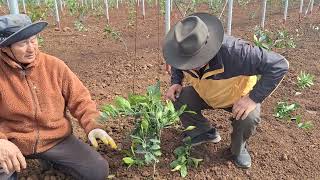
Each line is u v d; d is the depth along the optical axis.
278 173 1.60
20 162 1.31
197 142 1.72
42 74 1.38
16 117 1.37
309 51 3.04
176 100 1.65
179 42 1.27
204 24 1.30
